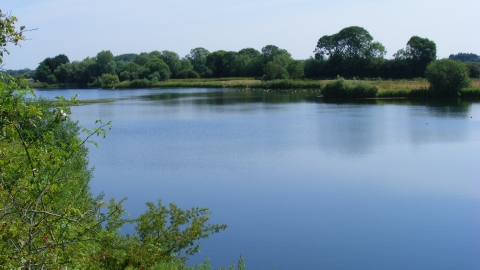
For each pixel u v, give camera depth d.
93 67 130.62
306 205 19.31
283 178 24.19
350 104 66.56
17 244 5.14
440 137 37.00
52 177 5.91
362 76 116.88
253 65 139.62
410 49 109.25
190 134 40.62
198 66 151.12
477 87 73.25
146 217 9.07
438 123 45.03
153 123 48.41
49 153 5.93
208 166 27.33
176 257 9.78
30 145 5.63
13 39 5.65
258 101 74.75
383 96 75.94
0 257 4.78
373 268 13.23
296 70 113.75
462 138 36.28
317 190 21.73
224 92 99.31
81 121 50.12
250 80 127.75
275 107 64.12
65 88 125.62
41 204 5.80
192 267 11.43
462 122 45.34
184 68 147.25
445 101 68.12
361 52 120.31
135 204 19.83
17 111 5.38
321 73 122.88
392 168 26.28
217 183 23.27
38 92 102.25
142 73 131.75
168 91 106.94
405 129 41.53
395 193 21.00
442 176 24.09
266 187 22.41
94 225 6.10
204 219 9.41
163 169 26.66
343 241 15.32
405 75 108.94
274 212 18.42
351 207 19.00
